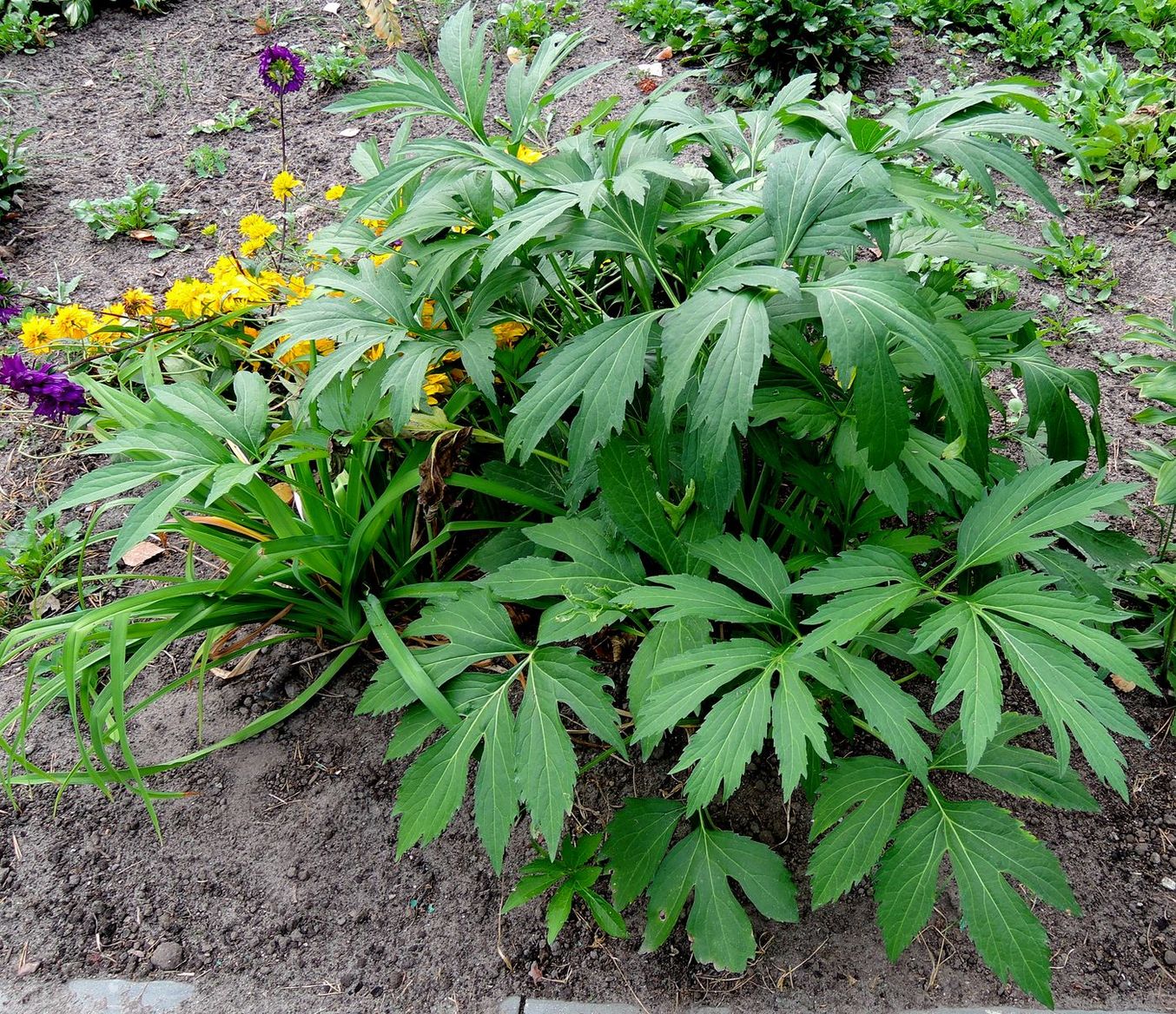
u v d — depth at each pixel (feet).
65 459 10.12
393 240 7.58
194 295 8.75
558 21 17.33
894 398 5.25
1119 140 12.88
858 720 6.78
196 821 7.23
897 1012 5.95
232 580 6.53
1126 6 15.58
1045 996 5.19
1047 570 7.18
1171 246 11.85
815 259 7.27
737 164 7.68
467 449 8.27
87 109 15.81
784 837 6.83
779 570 6.10
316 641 8.16
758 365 5.20
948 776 7.22
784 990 6.11
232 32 17.80
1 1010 6.28
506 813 5.77
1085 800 5.73
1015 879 6.63
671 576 6.01
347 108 6.56
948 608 5.43
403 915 6.63
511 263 7.28
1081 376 7.42
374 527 7.20
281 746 7.65
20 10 17.54
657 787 7.16
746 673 7.00
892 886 5.54
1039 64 15.11
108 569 9.00
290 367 8.71
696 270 7.55
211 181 13.97
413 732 6.24
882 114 14.15
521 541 7.57
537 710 5.99
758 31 14.52
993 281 11.18
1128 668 4.93
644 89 15.12
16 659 8.42
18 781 6.53
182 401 6.69
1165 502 7.36
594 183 6.00
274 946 6.51
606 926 6.07
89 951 6.56
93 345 9.30
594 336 5.93
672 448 7.16
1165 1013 5.86
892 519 8.32
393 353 6.97
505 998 6.18
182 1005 6.24
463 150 6.44
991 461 7.33
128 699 8.05
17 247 12.82
